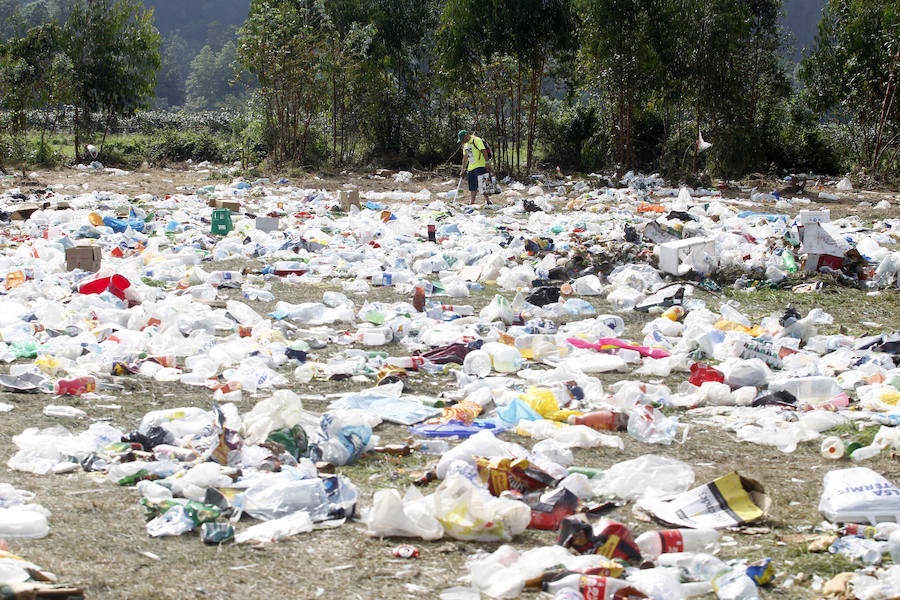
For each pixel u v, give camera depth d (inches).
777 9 1123.3
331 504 176.9
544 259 457.1
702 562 151.9
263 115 1096.2
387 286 421.1
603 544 157.2
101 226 540.7
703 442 223.1
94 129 1189.7
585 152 1094.4
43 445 202.4
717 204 671.8
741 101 979.9
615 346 310.3
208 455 198.1
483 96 995.3
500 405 246.2
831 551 159.2
